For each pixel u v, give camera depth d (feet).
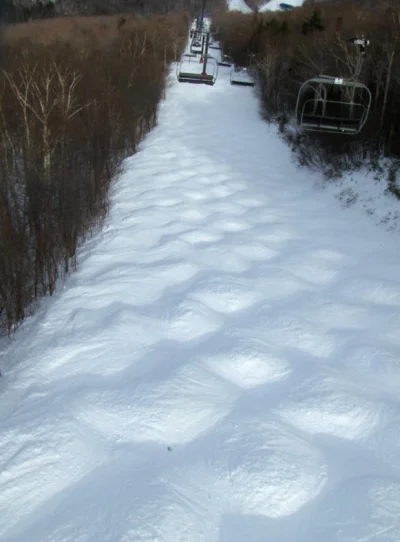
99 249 25.73
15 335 19.84
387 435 12.69
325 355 16.74
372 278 22.13
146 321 18.04
